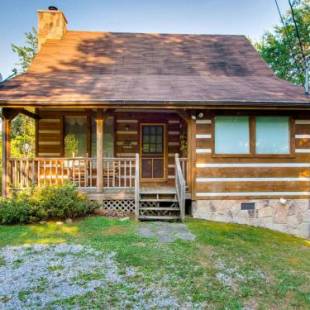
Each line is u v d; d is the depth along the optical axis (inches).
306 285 162.7
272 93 318.3
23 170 318.0
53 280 159.5
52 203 277.7
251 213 321.7
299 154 326.0
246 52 462.6
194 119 317.7
